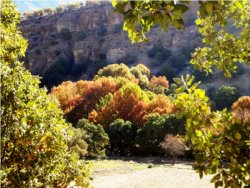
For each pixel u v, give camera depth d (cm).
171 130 6944
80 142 6066
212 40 618
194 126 508
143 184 4322
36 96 977
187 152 6359
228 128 467
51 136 969
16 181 914
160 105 8419
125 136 7556
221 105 10581
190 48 16438
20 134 909
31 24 18975
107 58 17875
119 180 4684
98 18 18800
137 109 8312
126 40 17938
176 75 14875
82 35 18562
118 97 8494
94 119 8238
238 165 472
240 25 591
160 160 6775
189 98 511
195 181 4200
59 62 17650
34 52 18250
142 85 12688
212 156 496
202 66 670
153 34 17700
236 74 13200
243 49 622
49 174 994
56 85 17062
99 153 6912
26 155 927
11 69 927
